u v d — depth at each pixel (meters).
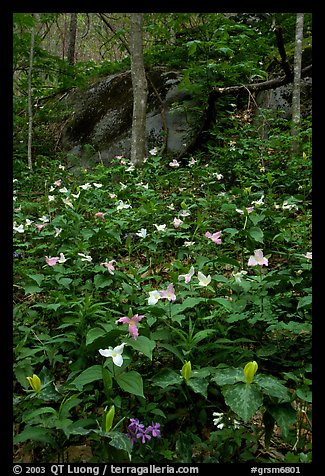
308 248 4.12
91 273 3.82
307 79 8.97
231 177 7.22
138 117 8.31
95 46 20.78
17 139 10.73
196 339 2.48
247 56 8.48
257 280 3.08
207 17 9.23
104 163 10.35
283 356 2.71
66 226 4.56
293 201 4.96
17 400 2.12
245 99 9.62
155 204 5.60
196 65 8.62
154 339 2.53
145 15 10.56
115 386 2.45
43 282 3.39
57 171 8.57
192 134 9.21
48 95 12.84
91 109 11.27
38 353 2.77
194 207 5.78
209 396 2.40
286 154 7.35
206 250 4.37
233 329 2.86
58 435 2.07
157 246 4.75
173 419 2.27
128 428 2.03
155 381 2.14
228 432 2.04
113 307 3.18
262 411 2.19
